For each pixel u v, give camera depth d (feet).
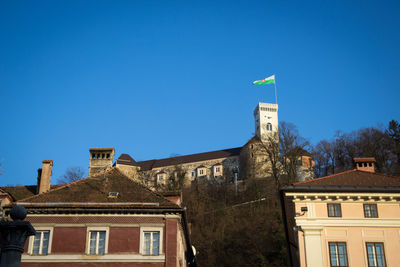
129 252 107.55
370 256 106.52
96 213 111.45
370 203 111.14
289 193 112.37
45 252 108.17
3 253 64.28
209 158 532.32
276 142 351.67
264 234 247.91
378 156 303.68
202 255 246.06
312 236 108.27
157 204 112.88
